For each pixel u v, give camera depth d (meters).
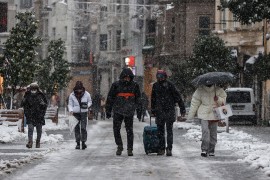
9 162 26.61
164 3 124.62
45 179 21.89
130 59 120.19
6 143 40.72
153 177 22.38
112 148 36.84
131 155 31.38
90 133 55.88
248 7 57.19
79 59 164.12
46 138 43.44
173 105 31.41
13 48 64.62
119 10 154.12
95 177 22.41
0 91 71.12
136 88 31.70
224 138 44.72
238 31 86.19
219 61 75.12
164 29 118.69
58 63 92.75
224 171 24.45
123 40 149.12
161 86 31.33
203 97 31.23
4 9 94.12
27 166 26.17
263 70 67.44
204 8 109.75
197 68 75.12
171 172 23.97
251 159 28.20
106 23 158.38
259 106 79.88
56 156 30.92
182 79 84.44
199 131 52.41
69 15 165.00
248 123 76.31
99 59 159.25
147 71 126.12
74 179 21.88
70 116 36.22
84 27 164.12
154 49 124.94
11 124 53.81
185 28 110.75
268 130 58.19
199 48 75.38
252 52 85.69
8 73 64.44
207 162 27.86
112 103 31.81
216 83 30.98
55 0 169.62
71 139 45.47
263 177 22.73
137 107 31.70
